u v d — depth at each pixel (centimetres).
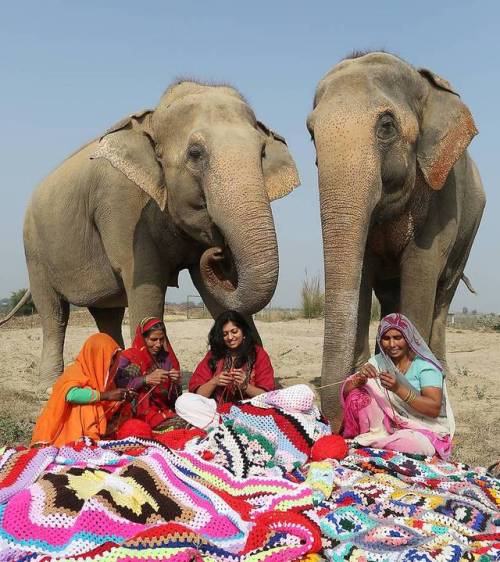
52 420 611
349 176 729
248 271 736
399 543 416
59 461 500
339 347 661
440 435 574
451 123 826
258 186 759
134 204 921
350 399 588
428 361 582
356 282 699
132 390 617
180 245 888
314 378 1206
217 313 920
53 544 393
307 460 534
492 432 803
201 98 834
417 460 541
